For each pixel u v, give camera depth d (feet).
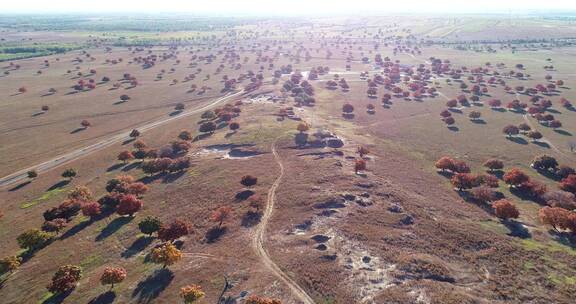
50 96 634.43
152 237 230.48
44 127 491.72
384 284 172.55
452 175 322.14
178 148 372.79
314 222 224.94
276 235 215.31
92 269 205.57
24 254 228.02
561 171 325.21
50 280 199.72
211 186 287.48
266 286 172.65
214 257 200.03
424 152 378.73
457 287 173.17
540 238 222.69
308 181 281.95
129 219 255.29
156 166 325.83
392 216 232.32
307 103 538.47
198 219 243.81
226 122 456.04
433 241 208.54
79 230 247.91
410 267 183.32
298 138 379.55
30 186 331.36
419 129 448.65
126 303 172.14
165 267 194.90
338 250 197.26
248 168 316.81
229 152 361.10
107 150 404.36
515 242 214.48
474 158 366.43
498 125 461.78
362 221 224.94
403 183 292.61
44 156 401.49
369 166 321.93
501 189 296.92
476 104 549.13
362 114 500.74
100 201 279.08
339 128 434.71
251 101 561.84
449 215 243.40
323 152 345.92
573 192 292.20
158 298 172.24
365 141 393.09
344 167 311.47
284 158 336.08
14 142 443.32
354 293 167.32
